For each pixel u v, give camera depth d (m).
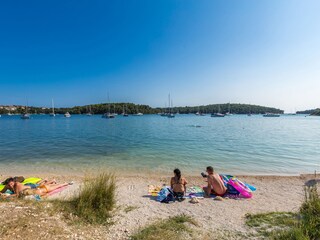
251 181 10.96
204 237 4.95
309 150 20.11
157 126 55.47
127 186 10.09
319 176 11.91
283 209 7.04
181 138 29.33
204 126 55.72
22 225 4.76
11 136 32.19
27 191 7.93
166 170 13.54
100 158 16.78
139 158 16.69
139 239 4.77
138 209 6.89
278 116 157.25
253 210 6.95
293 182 10.77
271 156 17.47
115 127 51.78
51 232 4.68
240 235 5.06
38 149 20.67
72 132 38.69
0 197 7.03
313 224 4.71
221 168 13.96
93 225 5.43
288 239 4.54
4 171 13.20
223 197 8.37
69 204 6.30
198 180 11.45
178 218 6.02
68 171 13.20
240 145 23.05
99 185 6.79
